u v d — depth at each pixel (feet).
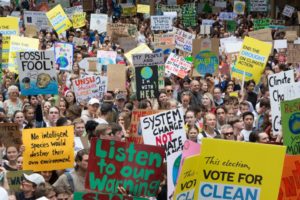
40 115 64.23
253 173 32.99
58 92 76.69
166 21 131.64
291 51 94.89
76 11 132.67
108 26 127.44
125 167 37.93
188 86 82.23
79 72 90.58
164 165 43.34
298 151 44.04
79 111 64.59
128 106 68.13
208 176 33.06
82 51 107.45
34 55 69.62
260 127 63.21
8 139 51.44
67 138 51.78
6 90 79.05
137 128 56.34
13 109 69.46
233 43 97.45
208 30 143.13
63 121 57.62
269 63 101.55
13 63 87.30
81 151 46.57
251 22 158.40
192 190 32.78
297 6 193.67
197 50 91.30
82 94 75.56
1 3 167.73
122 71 79.15
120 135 53.42
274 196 32.99
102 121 64.54
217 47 91.45
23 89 69.62
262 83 84.53
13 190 44.47
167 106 69.62
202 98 72.33
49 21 124.77
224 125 58.39
